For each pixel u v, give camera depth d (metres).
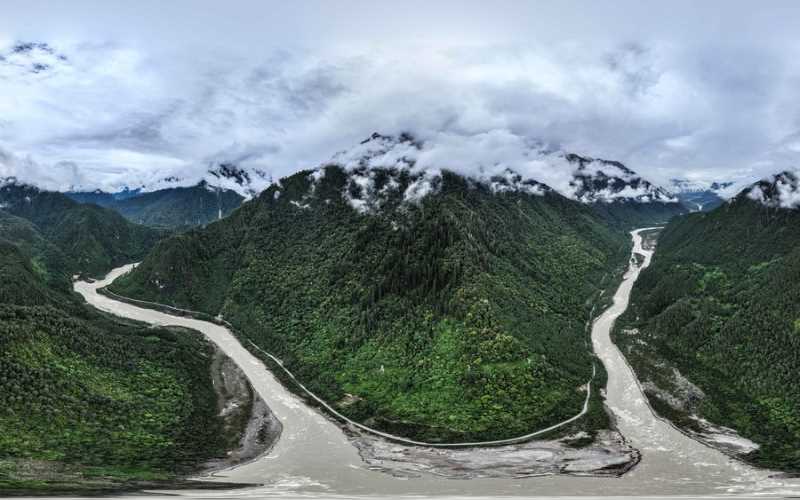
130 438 139.00
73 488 105.88
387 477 123.56
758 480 117.50
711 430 144.62
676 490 112.94
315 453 138.75
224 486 115.62
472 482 120.00
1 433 124.44
